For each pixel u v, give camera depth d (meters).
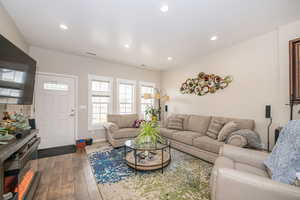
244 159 1.55
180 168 2.25
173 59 3.96
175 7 1.80
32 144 1.61
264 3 1.72
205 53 3.49
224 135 2.38
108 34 2.54
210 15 1.97
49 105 3.35
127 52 3.45
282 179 1.01
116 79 4.36
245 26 2.27
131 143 2.41
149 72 5.13
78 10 1.88
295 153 1.04
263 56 2.53
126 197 1.57
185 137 2.89
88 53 3.54
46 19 2.09
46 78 3.31
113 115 3.93
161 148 2.13
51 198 1.56
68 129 3.57
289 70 2.04
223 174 1.03
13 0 1.70
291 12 1.90
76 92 3.67
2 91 1.40
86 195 1.62
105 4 1.75
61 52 3.46
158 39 2.74
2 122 1.56
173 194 1.62
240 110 2.88
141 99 4.97
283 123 2.26
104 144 3.66
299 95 1.96
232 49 3.02
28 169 1.63
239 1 1.69
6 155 0.95
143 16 2.00
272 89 2.42
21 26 2.30
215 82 3.37
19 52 1.70
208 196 1.58
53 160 2.61
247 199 0.92
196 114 3.90
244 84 2.81
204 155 2.51
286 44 2.21
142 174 2.07
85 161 2.56
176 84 4.70
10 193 1.12
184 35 2.57
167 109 5.05
